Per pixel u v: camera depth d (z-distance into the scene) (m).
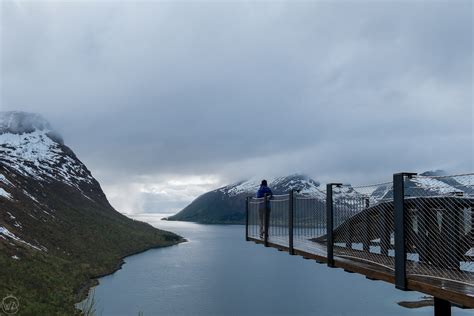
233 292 96.88
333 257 11.56
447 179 8.42
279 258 175.50
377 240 11.12
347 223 11.85
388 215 10.53
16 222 107.38
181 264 133.88
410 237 9.93
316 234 12.50
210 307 78.94
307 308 82.81
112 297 79.38
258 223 18.08
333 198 11.60
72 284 79.75
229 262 152.00
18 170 173.25
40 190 161.75
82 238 132.50
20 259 77.38
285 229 15.68
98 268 109.19
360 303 87.31
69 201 176.38
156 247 174.88
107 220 180.12
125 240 162.75
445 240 9.02
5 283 58.28
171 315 69.31
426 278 8.12
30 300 50.72
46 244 106.19
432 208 9.16
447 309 10.49
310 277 128.38
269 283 113.69
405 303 85.69
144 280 102.00
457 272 8.64
